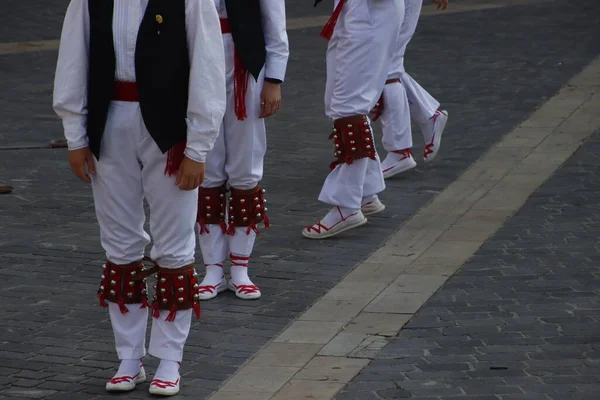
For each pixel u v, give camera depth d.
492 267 13.38
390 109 17.22
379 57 14.33
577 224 14.94
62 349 11.13
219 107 9.34
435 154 17.77
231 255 12.70
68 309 12.27
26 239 14.70
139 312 10.09
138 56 9.28
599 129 20.03
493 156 18.56
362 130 14.48
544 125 20.42
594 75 24.45
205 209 12.45
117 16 9.29
